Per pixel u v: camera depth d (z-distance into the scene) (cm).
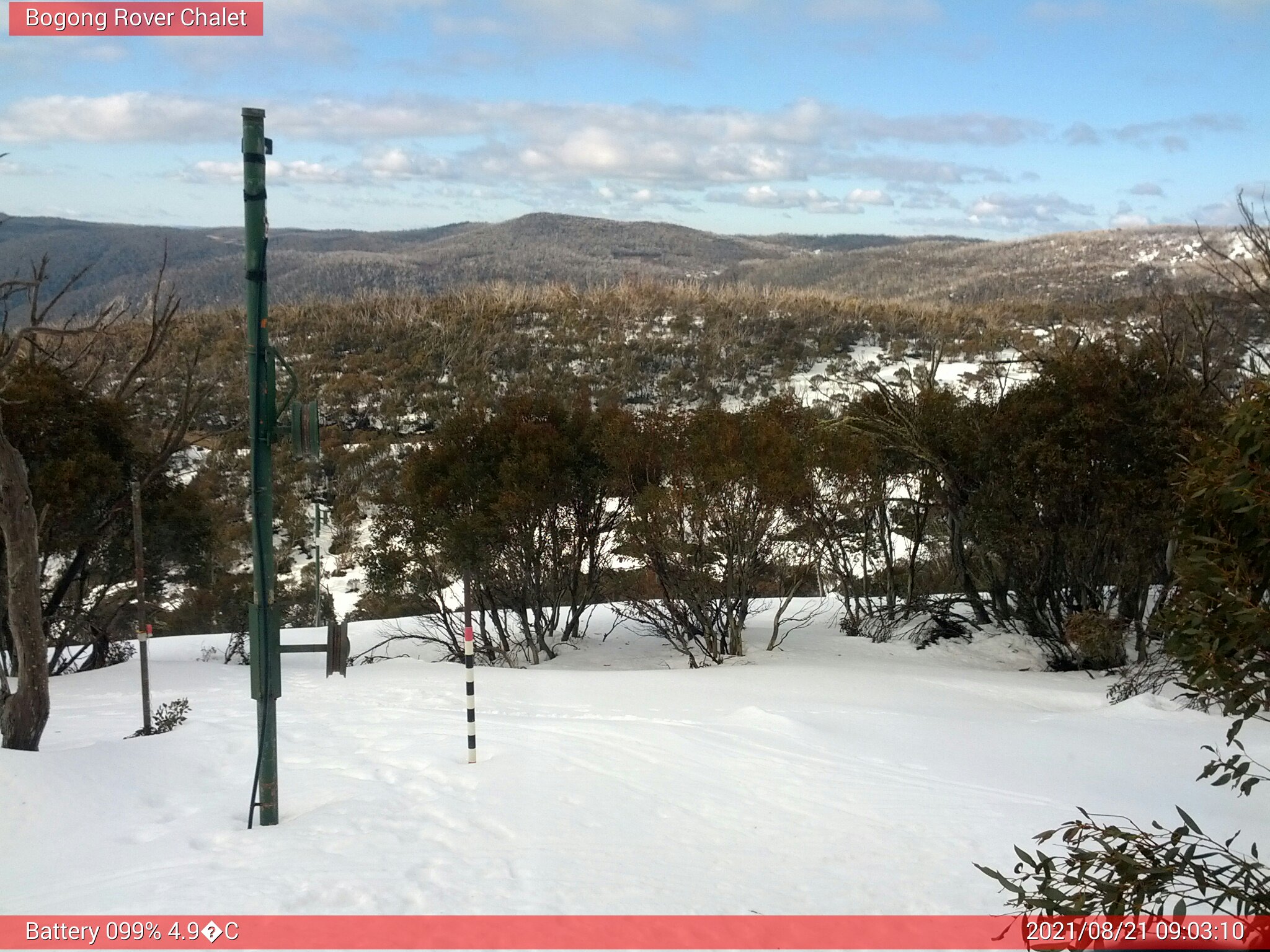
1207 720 1239
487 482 2155
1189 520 450
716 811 775
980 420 2119
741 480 1912
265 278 651
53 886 547
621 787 809
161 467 2248
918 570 2741
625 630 2484
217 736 941
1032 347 5631
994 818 802
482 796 748
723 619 2288
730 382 5750
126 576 2339
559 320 6969
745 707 1327
